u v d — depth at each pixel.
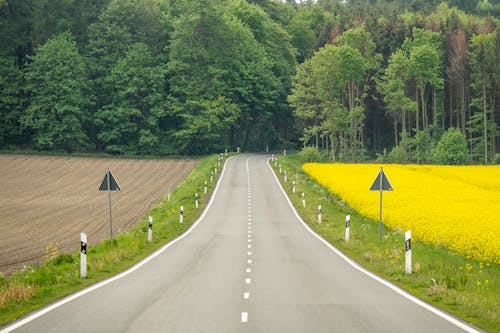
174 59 100.88
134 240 26.17
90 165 79.44
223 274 17.78
